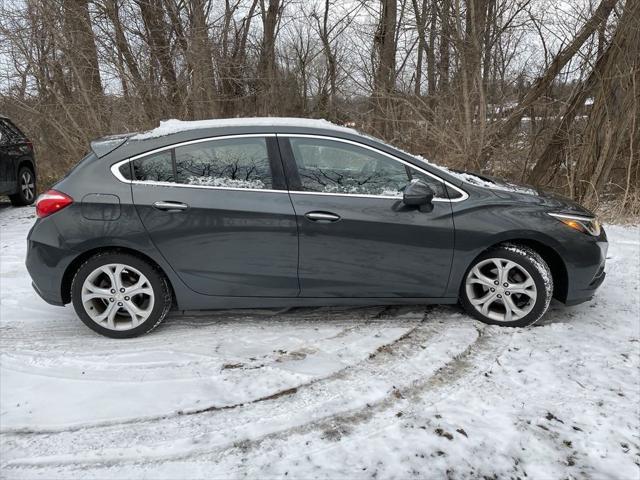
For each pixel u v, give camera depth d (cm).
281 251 342
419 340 343
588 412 263
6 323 382
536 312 356
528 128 892
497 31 813
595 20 776
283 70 1223
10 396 280
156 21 928
